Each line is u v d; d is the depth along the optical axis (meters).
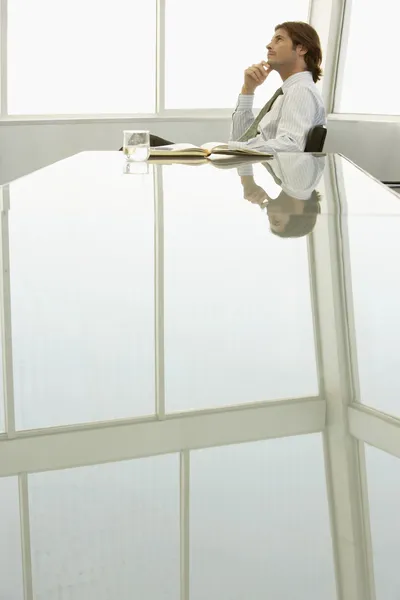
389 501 0.47
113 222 1.47
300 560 0.40
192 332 0.82
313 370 0.71
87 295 0.96
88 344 0.78
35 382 0.68
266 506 0.46
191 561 0.40
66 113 6.62
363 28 6.87
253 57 6.96
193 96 6.90
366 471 0.50
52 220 1.48
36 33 6.37
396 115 6.66
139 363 0.72
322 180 2.20
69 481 0.50
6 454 0.54
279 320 0.87
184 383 0.68
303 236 1.32
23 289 0.98
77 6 6.42
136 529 0.44
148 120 6.65
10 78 6.38
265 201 1.75
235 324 0.86
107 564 0.40
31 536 0.43
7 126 6.30
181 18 6.70
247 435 0.56
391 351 0.75
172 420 0.59
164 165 2.69
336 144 6.98
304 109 4.04
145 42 6.68
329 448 0.54
